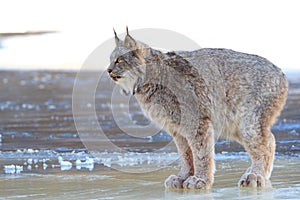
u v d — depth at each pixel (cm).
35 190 923
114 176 1048
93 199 853
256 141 958
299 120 1684
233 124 970
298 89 2356
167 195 877
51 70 2995
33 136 1536
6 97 2369
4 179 1017
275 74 966
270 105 959
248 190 904
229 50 981
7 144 1420
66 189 929
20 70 2984
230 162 1170
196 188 923
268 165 966
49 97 2361
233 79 953
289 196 848
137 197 864
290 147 1321
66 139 1487
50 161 1207
